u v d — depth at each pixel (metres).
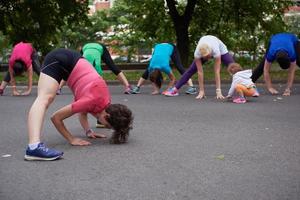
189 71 12.34
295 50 12.03
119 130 6.48
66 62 6.26
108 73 20.36
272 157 5.71
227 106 10.28
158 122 8.30
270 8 25.56
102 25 31.20
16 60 12.67
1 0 21.62
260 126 7.82
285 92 12.55
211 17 26.14
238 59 27.23
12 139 6.97
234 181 4.76
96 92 6.30
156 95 12.76
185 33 23.77
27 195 4.42
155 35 28.12
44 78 6.07
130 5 28.00
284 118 8.64
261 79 17.53
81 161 5.61
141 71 22.83
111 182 4.77
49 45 22.92
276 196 4.32
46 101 5.97
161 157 5.75
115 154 5.93
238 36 27.28
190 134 7.18
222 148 6.21
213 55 11.52
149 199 4.27
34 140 5.69
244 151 6.03
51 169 5.28
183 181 4.78
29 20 22.06
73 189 4.57
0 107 10.49
